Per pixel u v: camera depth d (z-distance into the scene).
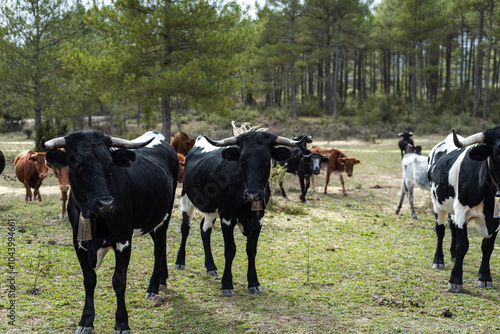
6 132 46.69
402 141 24.95
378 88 87.44
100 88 20.06
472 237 10.04
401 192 12.61
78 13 24.06
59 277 6.68
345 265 7.80
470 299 6.37
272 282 6.90
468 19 54.06
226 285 6.32
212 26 20.89
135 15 20.39
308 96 65.88
